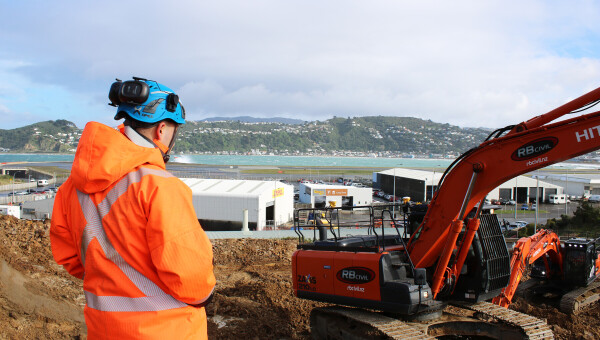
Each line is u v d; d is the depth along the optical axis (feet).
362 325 25.26
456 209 23.80
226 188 176.24
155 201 7.37
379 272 23.76
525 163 21.99
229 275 42.65
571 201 268.21
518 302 37.17
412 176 282.15
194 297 7.58
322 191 226.17
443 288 24.64
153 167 7.96
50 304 26.17
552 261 38.73
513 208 231.09
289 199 202.39
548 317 34.53
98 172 7.40
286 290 36.27
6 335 21.11
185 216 7.61
